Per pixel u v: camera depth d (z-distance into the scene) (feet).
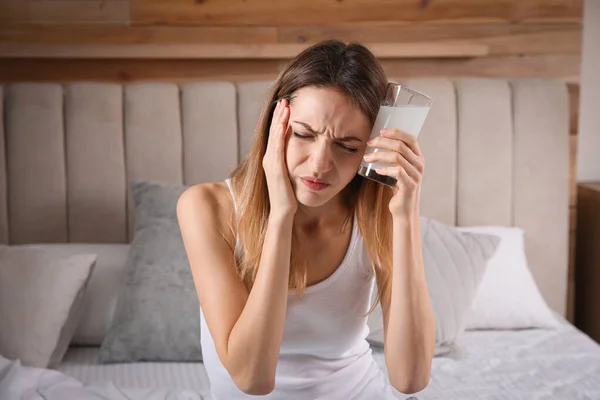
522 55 9.54
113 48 8.84
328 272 4.94
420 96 4.20
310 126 4.18
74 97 8.62
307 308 4.88
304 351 5.02
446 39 9.43
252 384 4.35
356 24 9.28
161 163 8.71
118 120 8.66
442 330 7.46
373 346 7.46
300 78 4.25
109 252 8.13
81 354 7.55
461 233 8.25
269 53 9.02
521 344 7.80
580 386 6.68
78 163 8.64
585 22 9.78
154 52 8.89
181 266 7.48
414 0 9.30
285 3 9.14
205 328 5.04
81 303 7.61
